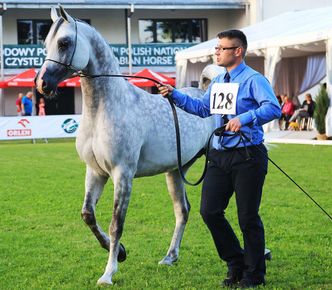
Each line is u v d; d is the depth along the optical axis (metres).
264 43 26.12
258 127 6.47
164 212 10.74
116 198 6.91
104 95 6.89
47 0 39.59
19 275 7.18
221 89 6.50
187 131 7.71
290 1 42.34
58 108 41.16
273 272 7.14
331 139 24.28
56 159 19.86
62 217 10.52
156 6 40.91
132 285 6.74
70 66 6.70
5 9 38.88
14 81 32.59
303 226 9.49
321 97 24.14
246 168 6.41
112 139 6.84
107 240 7.20
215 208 6.57
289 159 18.22
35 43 41.62
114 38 42.88
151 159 7.34
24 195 12.77
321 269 7.26
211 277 6.98
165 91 6.79
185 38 43.69
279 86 31.86
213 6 42.06
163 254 8.05
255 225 6.46
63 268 7.44
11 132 27.80
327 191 12.62
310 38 23.59
